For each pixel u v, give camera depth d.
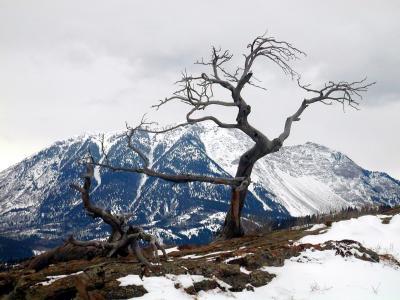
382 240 24.72
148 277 16.55
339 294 17.14
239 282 17.31
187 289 16.09
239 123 32.38
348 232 26.33
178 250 28.09
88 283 15.87
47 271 19.19
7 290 17.66
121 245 20.94
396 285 18.41
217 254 22.66
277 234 28.88
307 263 19.89
